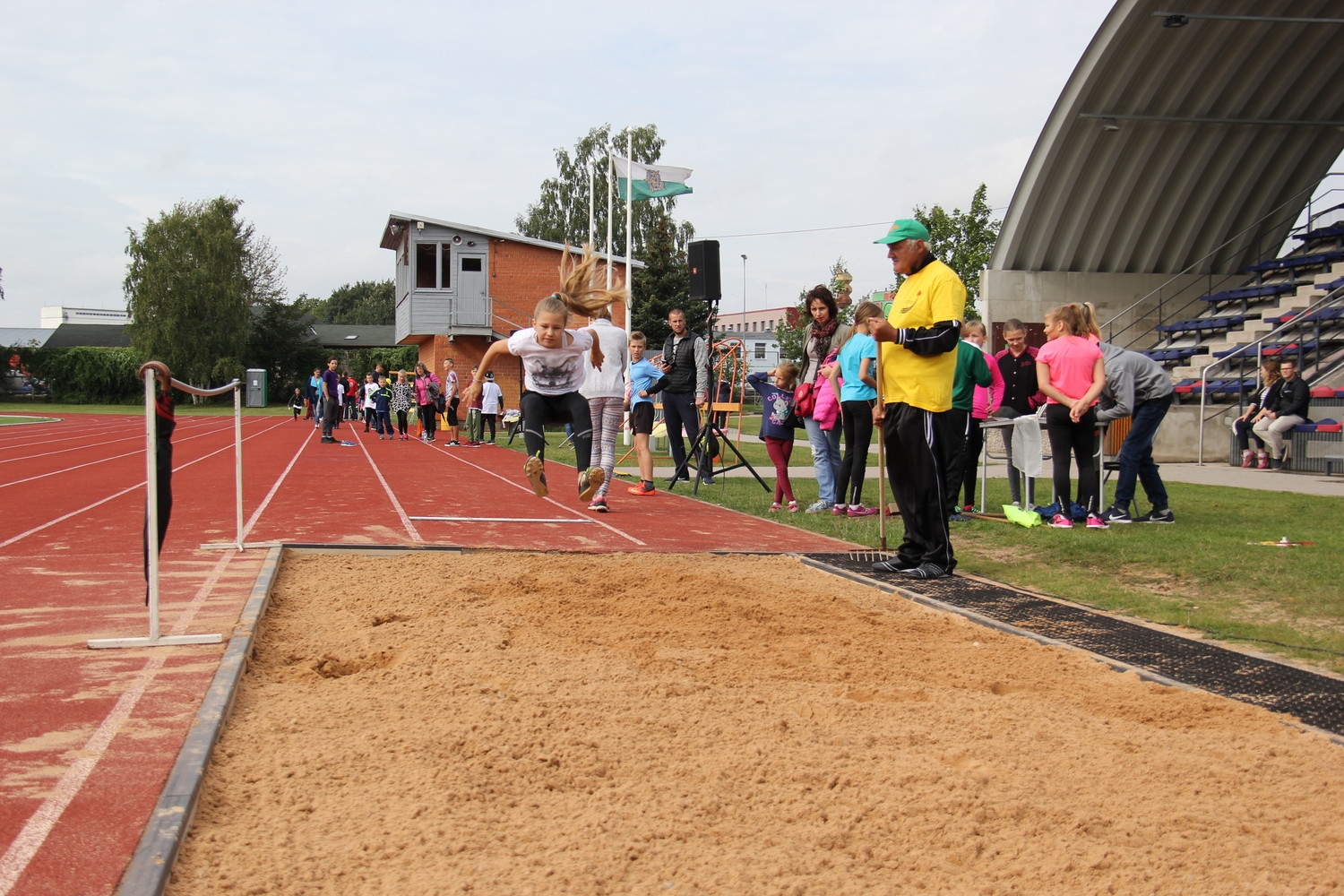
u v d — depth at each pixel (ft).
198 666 12.76
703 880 7.41
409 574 19.45
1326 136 70.54
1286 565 20.58
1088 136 66.95
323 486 38.63
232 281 192.13
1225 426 54.70
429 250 122.72
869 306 28.78
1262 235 75.87
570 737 10.30
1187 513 29.58
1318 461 45.98
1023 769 9.72
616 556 22.25
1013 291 72.74
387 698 11.64
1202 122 66.23
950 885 7.45
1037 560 22.53
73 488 37.17
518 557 21.66
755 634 15.07
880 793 9.05
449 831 8.07
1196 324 68.64
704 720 10.98
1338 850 8.04
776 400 31.83
